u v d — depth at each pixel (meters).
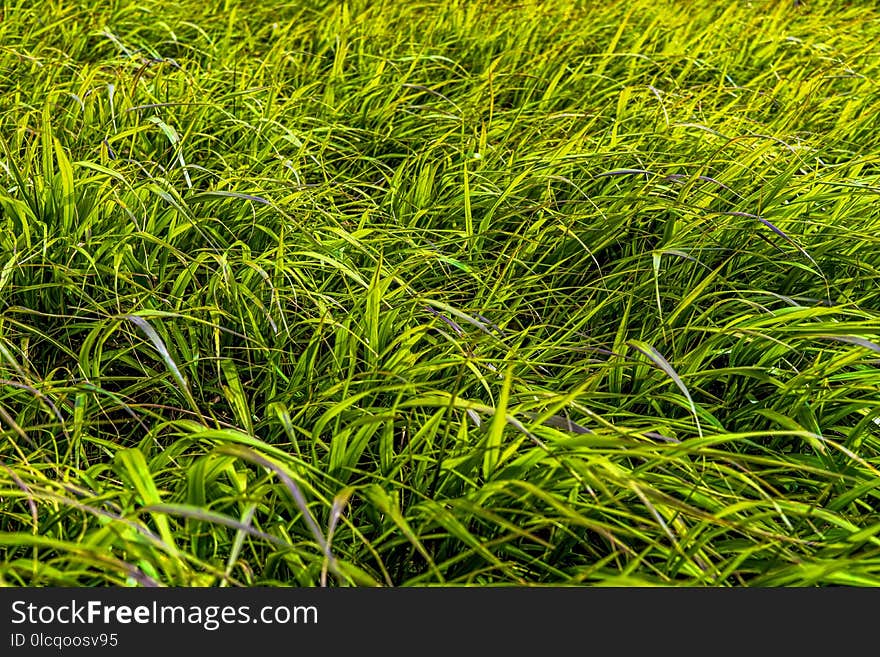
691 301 3.12
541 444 2.22
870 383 2.99
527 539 2.63
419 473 2.56
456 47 6.82
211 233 3.73
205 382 3.31
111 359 3.21
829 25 7.61
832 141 5.05
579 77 5.86
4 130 4.42
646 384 3.14
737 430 3.08
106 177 3.67
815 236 3.79
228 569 1.92
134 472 2.19
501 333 3.33
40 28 6.05
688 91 5.45
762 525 2.48
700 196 3.99
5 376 2.97
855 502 2.72
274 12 7.30
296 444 2.53
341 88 5.77
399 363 2.94
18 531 2.57
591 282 3.63
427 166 4.49
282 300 3.45
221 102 5.06
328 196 4.14
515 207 4.22
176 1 7.10
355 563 2.46
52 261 3.44
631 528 2.34
